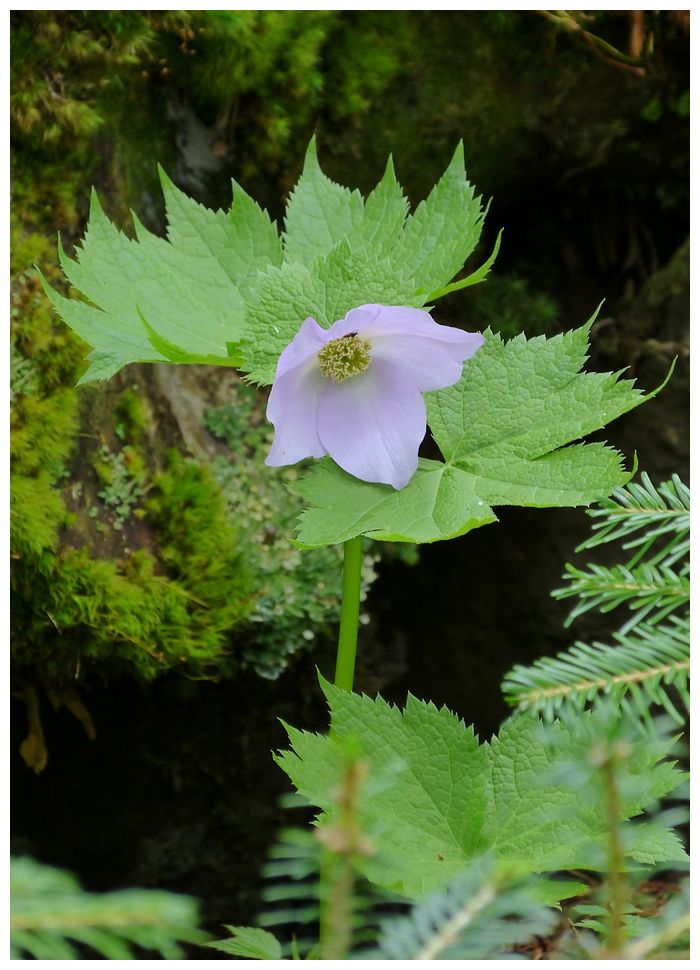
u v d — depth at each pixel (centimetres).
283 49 90
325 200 78
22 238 84
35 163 85
